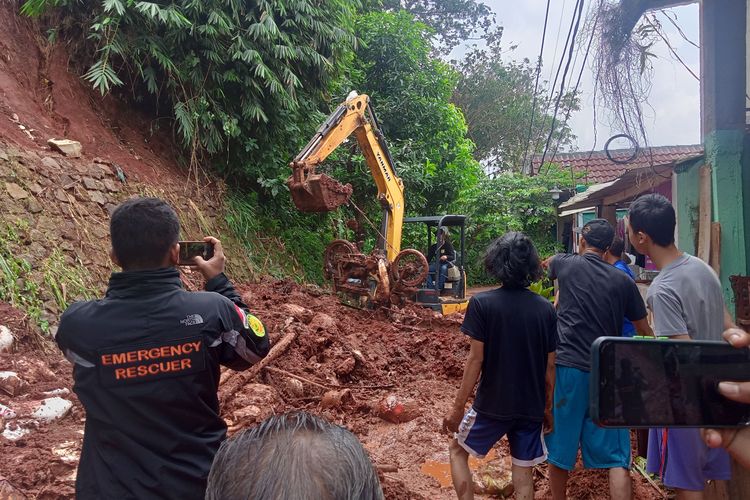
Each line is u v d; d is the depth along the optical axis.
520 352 3.23
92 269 6.96
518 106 31.42
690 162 5.48
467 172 17.25
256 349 2.28
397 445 5.14
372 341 7.91
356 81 15.41
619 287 3.47
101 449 1.97
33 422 3.96
